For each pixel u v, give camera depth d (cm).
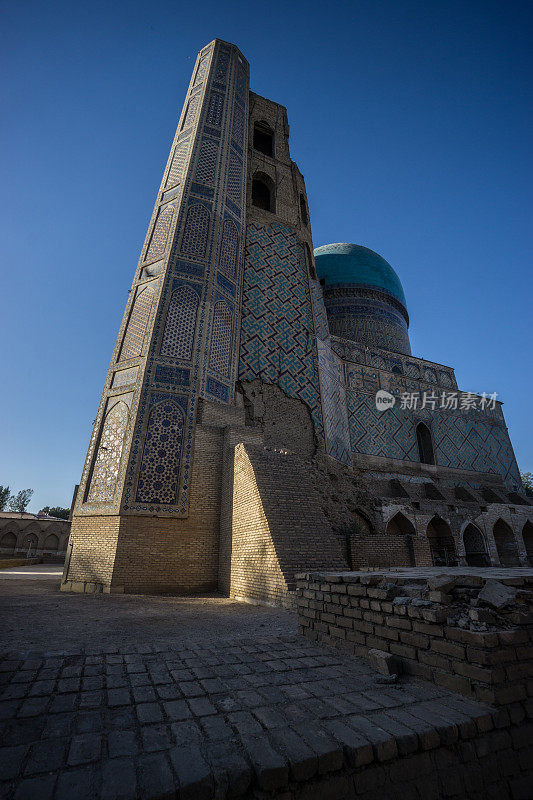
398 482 1330
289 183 1468
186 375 819
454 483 1475
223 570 674
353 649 267
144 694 189
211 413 816
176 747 142
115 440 753
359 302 2069
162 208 1048
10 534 2419
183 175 1070
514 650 194
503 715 176
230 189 1134
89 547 688
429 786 147
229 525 678
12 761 131
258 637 316
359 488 1176
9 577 1009
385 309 2088
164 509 700
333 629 292
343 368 1484
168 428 757
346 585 287
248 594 560
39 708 171
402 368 1739
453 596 230
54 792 115
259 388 1019
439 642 210
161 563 668
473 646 192
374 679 216
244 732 153
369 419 1438
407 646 229
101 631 335
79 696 184
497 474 1605
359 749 141
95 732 151
